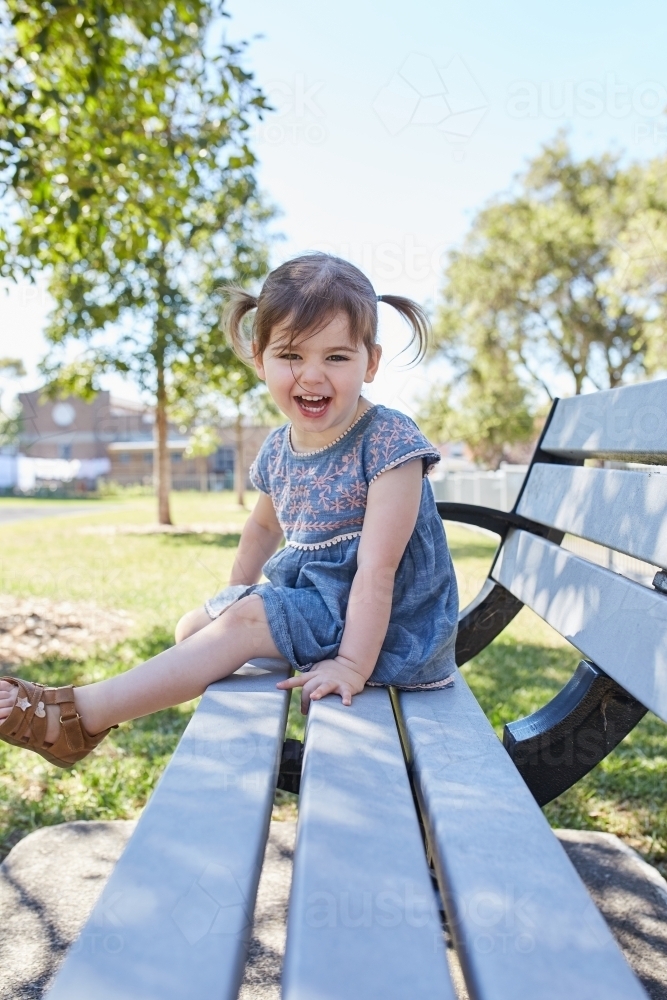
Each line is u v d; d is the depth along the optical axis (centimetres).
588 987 52
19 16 374
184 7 430
